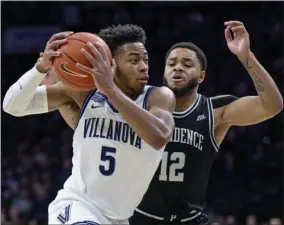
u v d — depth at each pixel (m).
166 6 26.27
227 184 19.45
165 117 5.61
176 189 7.17
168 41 25.00
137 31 5.86
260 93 6.91
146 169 5.81
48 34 25.70
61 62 5.41
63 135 22.03
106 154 5.71
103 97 5.83
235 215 18.39
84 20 26.22
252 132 20.75
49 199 17.53
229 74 23.34
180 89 7.21
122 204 5.81
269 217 18.25
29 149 21.80
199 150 7.26
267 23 24.66
